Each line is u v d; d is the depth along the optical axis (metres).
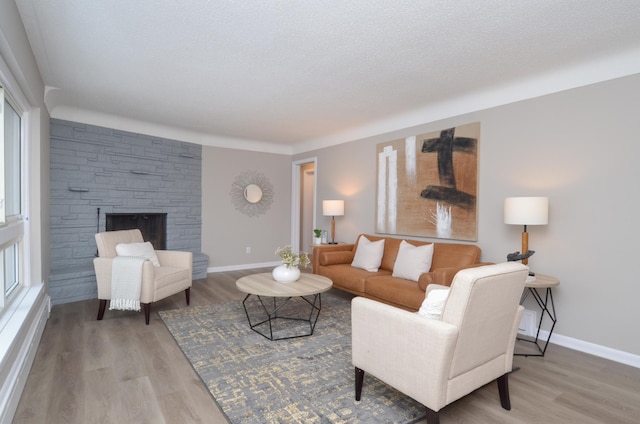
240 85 3.27
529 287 2.75
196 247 5.34
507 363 1.85
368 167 4.71
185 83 3.23
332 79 3.11
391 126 4.37
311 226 7.50
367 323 1.81
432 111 3.86
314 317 3.40
